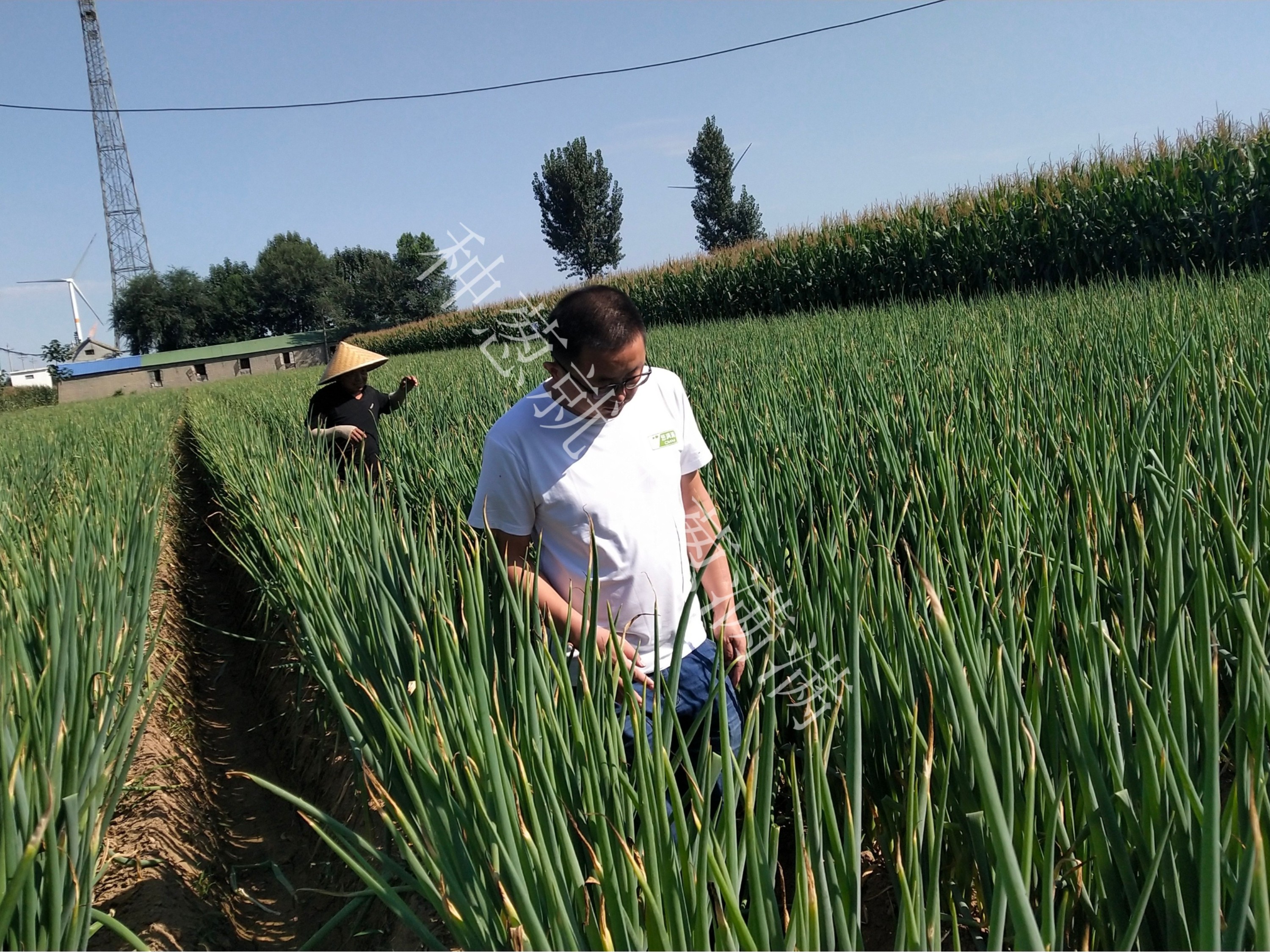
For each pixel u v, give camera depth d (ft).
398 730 6.32
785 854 7.70
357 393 22.12
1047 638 5.83
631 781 6.09
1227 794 7.23
